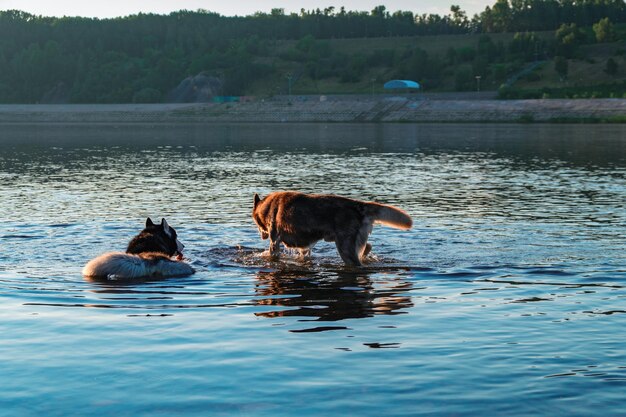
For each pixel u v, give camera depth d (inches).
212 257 492.1
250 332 303.9
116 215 693.3
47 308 346.9
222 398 227.3
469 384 239.5
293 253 509.4
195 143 2364.7
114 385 237.9
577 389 234.5
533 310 342.6
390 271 445.7
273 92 7859.3
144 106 6417.3
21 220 652.7
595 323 316.8
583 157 1571.1
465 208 747.4
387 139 2578.7
